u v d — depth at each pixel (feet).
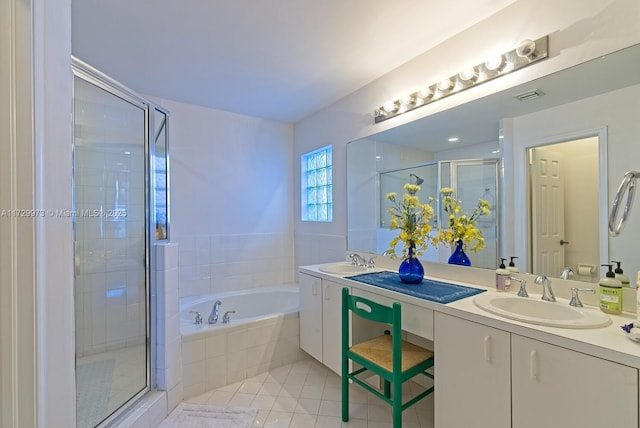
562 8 4.75
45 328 2.52
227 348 7.45
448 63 6.40
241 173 11.02
